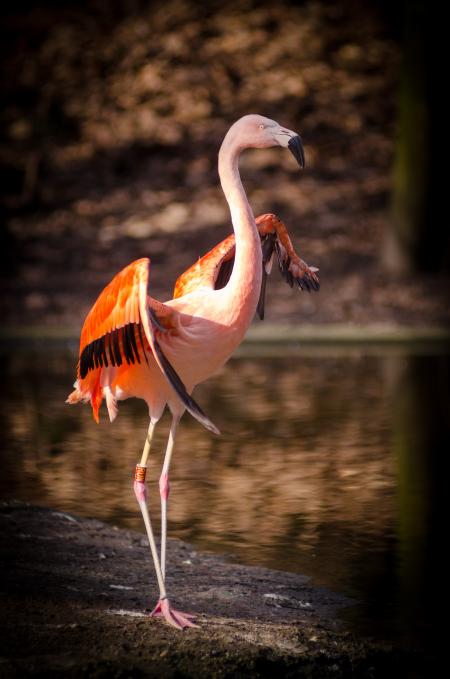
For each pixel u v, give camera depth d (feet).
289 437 44.60
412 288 78.84
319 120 104.17
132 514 33.76
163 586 23.98
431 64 78.43
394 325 73.56
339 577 28.02
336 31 116.06
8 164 99.60
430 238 81.00
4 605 23.52
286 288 80.07
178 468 39.81
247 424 47.32
